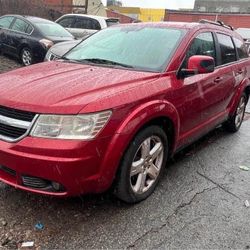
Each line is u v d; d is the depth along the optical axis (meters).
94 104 3.09
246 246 3.21
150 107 3.49
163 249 3.07
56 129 3.00
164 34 4.50
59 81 3.50
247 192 4.20
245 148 5.66
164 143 3.93
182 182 4.28
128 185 3.49
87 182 3.13
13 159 3.06
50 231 3.19
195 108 4.39
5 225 3.22
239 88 5.88
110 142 3.18
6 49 11.36
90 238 3.14
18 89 3.33
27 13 19.33
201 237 3.27
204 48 4.75
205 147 5.56
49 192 3.13
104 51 4.54
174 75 4.01
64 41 9.82
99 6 31.75
